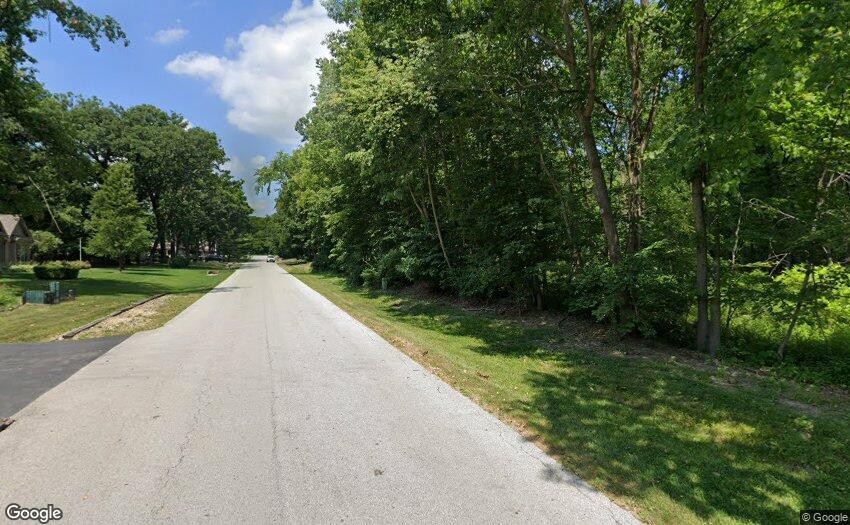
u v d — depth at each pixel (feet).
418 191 59.11
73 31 63.67
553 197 37.73
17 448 13.87
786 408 18.10
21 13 60.70
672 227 31.99
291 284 88.12
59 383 20.59
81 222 135.95
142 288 75.46
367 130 43.19
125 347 28.48
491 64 35.24
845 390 20.68
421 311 47.42
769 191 29.91
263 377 21.76
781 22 22.16
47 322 37.96
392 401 18.47
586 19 28.86
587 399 19.03
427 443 14.52
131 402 18.06
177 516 10.43
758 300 26.20
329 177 76.23
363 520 10.35
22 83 64.54
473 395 19.13
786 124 25.89
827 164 26.17
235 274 130.21
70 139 70.79
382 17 48.80
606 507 11.03
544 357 26.76
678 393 19.90
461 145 47.57
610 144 40.24
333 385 20.56
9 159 67.41
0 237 114.62
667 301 28.40
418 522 10.29
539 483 12.11
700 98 25.35
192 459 13.24
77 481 11.93
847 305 25.30
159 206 174.60
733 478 12.64
